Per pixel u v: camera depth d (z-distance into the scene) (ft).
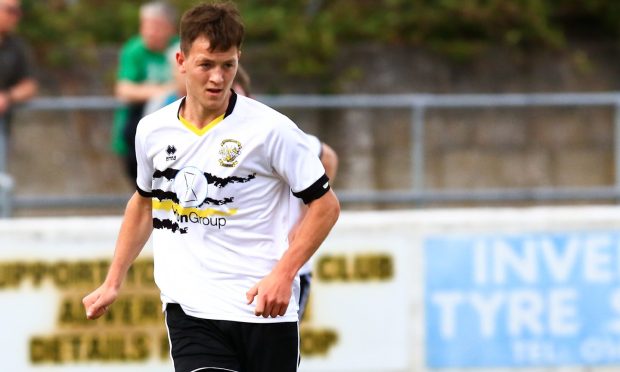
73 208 85.20
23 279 66.69
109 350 67.21
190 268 40.34
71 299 66.95
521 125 94.43
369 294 68.23
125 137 80.94
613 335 69.92
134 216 41.88
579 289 69.67
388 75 105.19
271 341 40.86
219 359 40.45
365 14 111.55
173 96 72.59
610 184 95.86
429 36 108.78
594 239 69.51
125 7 112.98
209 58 37.68
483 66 106.22
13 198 83.71
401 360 68.69
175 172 39.55
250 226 39.81
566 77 107.04
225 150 39.06
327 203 39.37
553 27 111.24
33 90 83.51
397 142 90.74
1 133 82.02
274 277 38.60
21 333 66.85
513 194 87.35
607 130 95.81
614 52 108.37
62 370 67.10
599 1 113.80
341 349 68.23
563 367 69.87
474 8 107.96
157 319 67.10
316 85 104.42
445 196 86.63
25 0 105.29
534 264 69.41
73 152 90.99
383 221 68.03
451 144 93.09
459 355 69.15
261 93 103.91
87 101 82.84
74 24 109.29
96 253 67.00
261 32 107.45
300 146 39.19
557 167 95.30
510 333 69.46
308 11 112.27
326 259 67.87
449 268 68.85
